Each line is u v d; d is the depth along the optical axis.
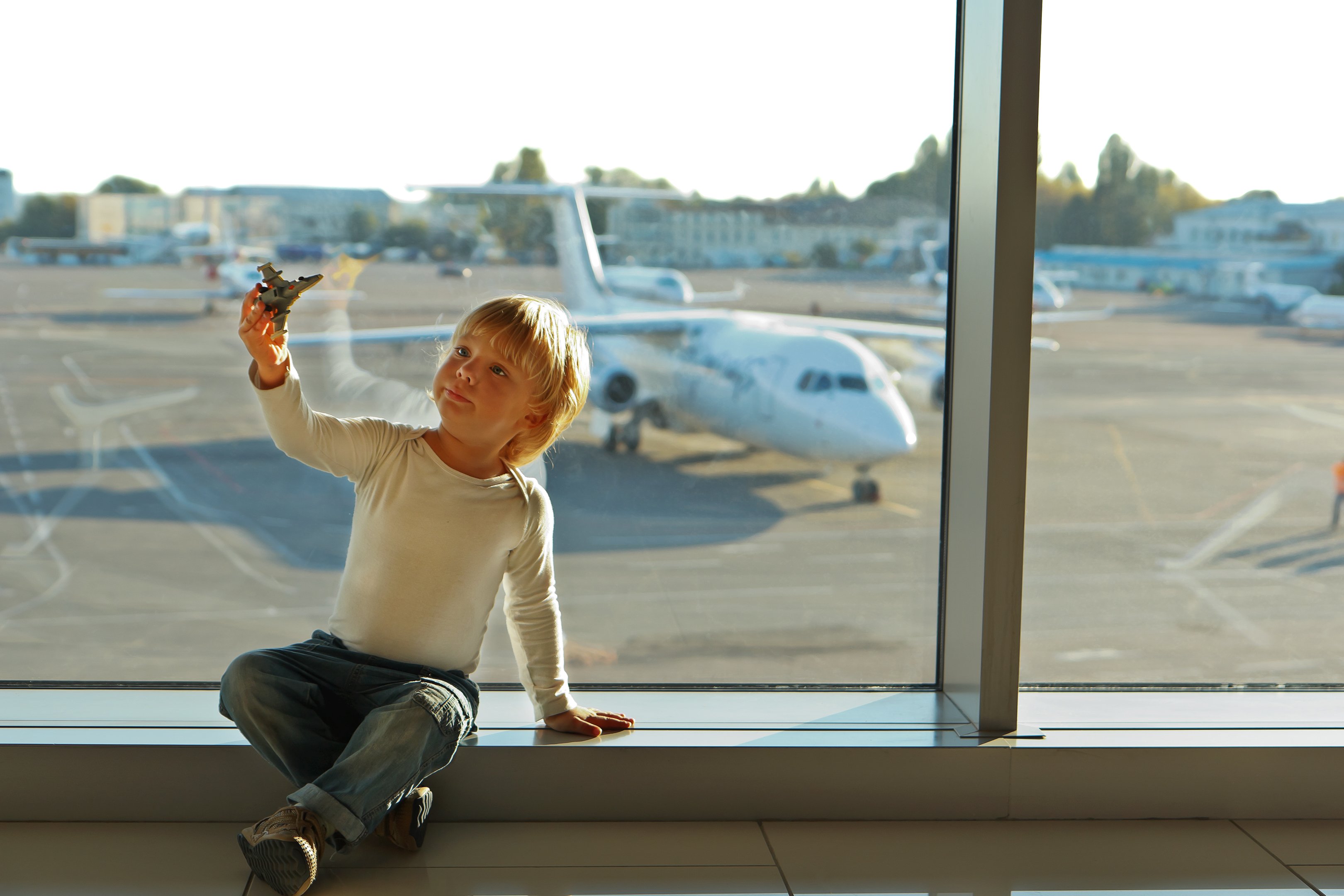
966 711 1.67
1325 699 1.80
